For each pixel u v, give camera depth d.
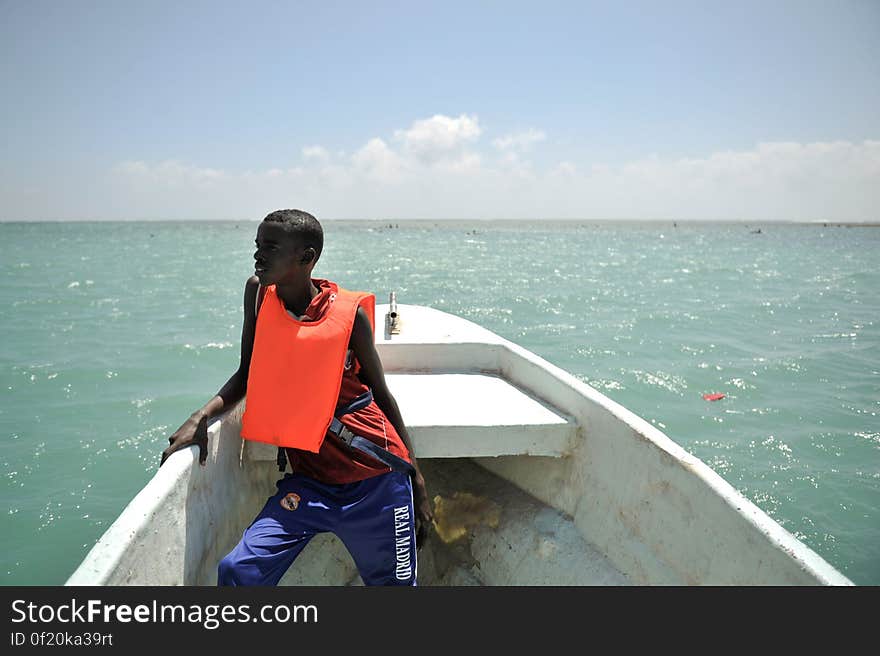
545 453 2.94
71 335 11.99
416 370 3.87
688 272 26.92
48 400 7.90
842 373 8.99
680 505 2.32
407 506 2.37
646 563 2.43
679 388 8.24
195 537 2.17
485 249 49.22
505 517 3.12
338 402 2.35
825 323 13.35
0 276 23.64
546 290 19.78
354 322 2.33
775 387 8.30
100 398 8.02
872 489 5.42
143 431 6.88
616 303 16.56
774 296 18.12
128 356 10.23
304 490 2.31
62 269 27.25
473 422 2.90
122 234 87.50
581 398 2.92
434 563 3.19
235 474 2.59
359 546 2.33
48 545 4.68
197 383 8.80
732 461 5.96
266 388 2.33
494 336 4.14
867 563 4.43
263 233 2.23
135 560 1.78
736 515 2.07
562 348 10.68
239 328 12.90
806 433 6.64
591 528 2.77
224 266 29.73
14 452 6.25
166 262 32.31
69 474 5.81
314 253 2.29
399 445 2.43
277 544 2.18
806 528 4.86
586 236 88.12
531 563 2.83
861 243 63.56
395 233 101.56
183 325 13.21
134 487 5.59
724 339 11.54
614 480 2.69
